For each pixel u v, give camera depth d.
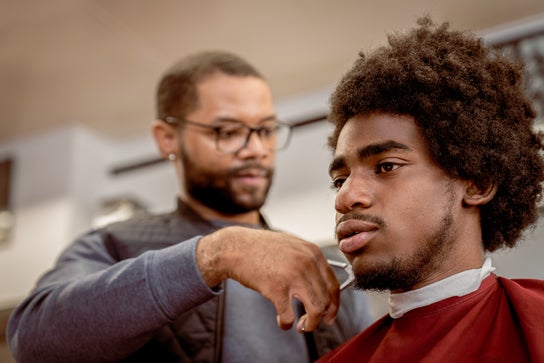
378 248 0.77
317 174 2.56
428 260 0.77
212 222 1.30
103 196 2.99
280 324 0.84
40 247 2.86
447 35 0.90
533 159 0.88
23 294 2.82
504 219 0.86
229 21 2.27
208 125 1.34
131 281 0.92
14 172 3.05
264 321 1.16
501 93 0.86
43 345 0.97
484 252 0.89
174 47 2.42
